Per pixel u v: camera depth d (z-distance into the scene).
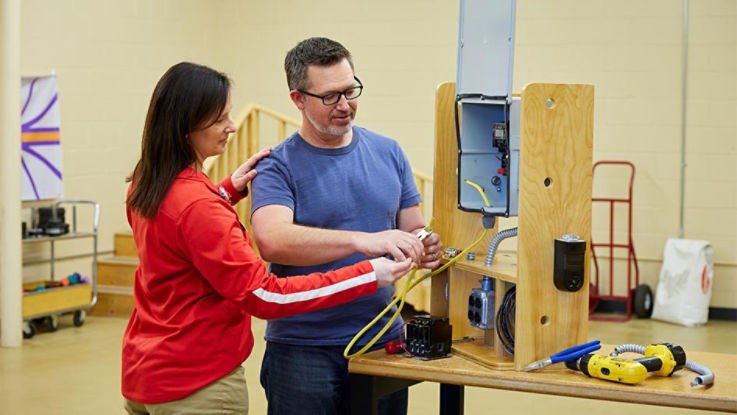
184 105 2.10
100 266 7.09
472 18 2.37
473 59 2.37
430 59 7.61
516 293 2.27
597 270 7.20
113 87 7.24
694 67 7.06
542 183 2.27
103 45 7.12
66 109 6.84
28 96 6.26
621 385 2.17
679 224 7.17
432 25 7.59
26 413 4.44
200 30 8.02
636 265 7.14
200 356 2.13
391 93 7.70
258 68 8.05
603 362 2.20
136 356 2.16
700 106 7.07
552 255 2.30
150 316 2.19
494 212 2.37
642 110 7.17
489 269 2.38
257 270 2.10
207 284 2.16
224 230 2.08
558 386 2.20
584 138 2.31
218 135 2.18
